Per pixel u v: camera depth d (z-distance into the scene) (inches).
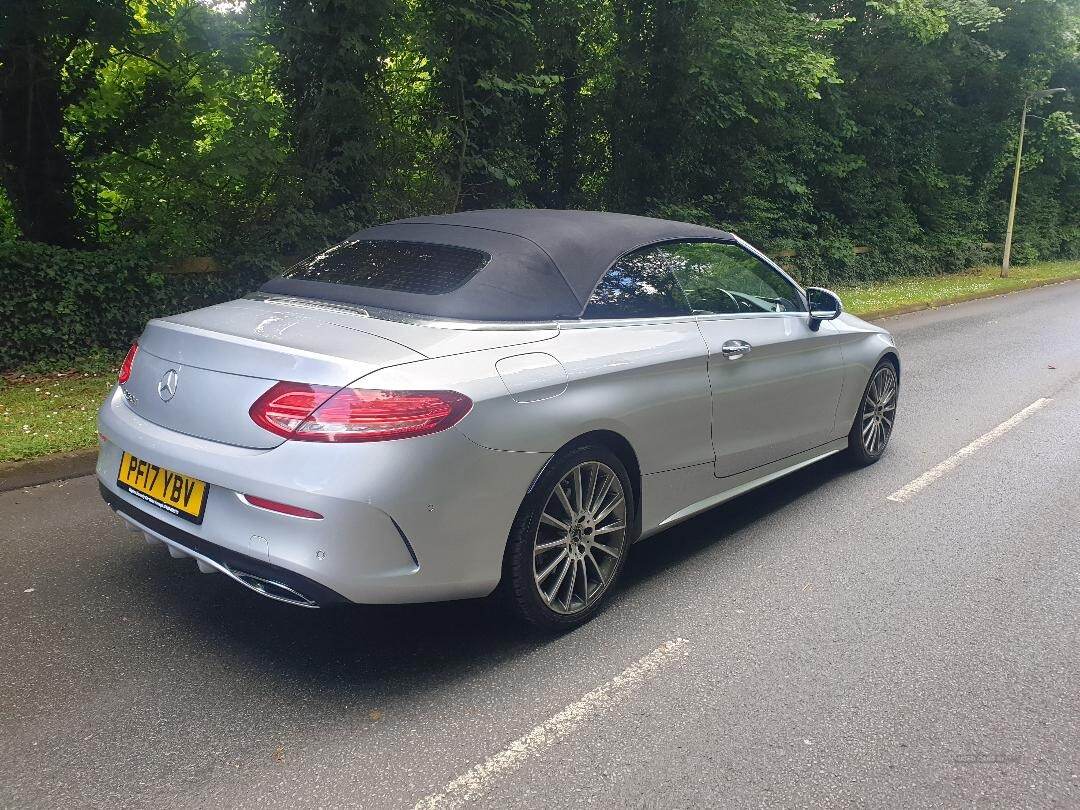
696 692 120.4
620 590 153.2
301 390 110.7
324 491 107.0
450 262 139.2
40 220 364.2
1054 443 260.2
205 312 138.8
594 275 145.8
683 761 104.8
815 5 781.9
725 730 111.6
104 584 147.9
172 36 341.4
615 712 115.0
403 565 112.1
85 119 366.3
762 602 149.7
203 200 369.7
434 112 459.8
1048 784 103.0
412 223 159.8
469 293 130.5
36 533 169.9
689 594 152.1
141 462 126.7
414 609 142.9
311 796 96.2
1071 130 1140.5
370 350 115.6
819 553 172.4
